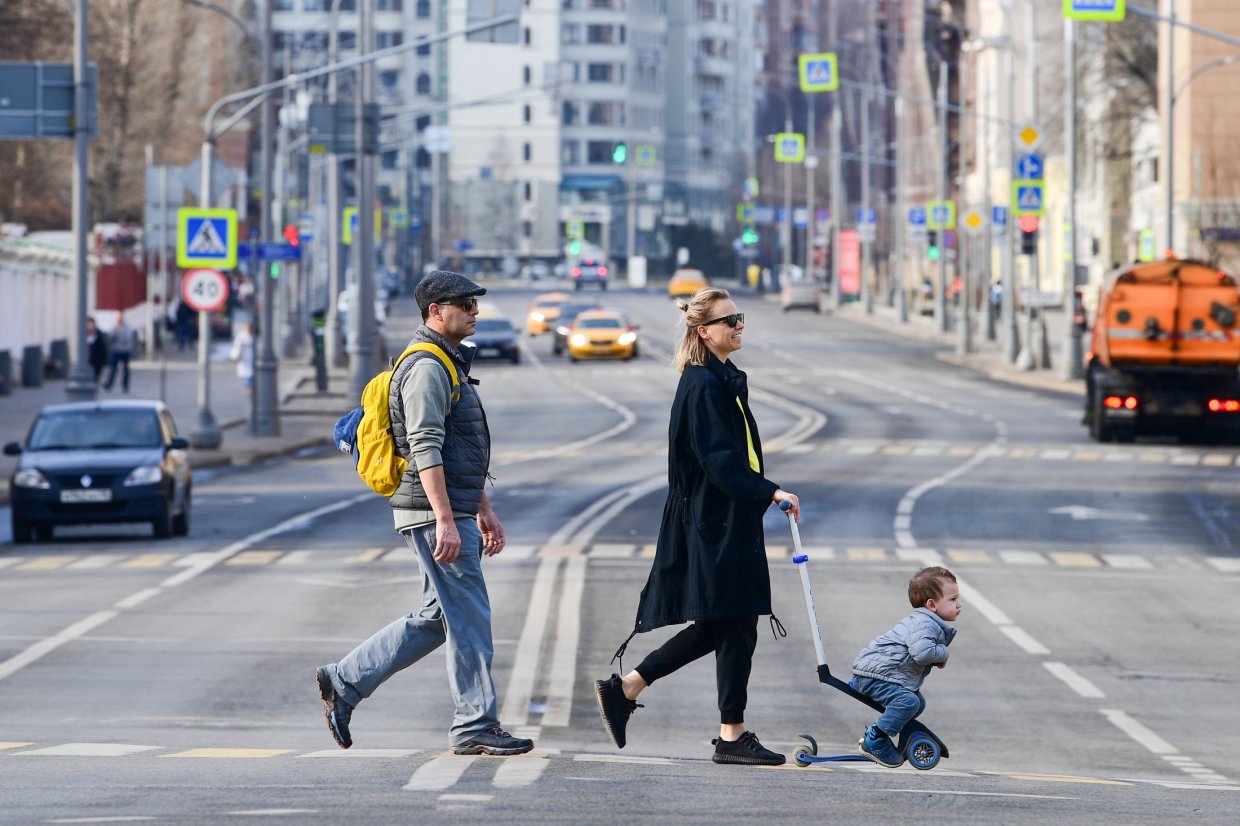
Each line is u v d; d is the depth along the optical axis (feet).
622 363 638.53
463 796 67.31
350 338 578.66
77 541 217.36
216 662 132.26
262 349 374.63
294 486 285.23
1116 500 254.06
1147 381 341.82
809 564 189.37
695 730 109.81
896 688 77.92
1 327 498.28
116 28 649.61
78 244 273.13
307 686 122.42
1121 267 351.87
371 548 203.51
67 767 79.92
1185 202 599.98
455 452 76.69
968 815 66.13
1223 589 176.14
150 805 66.44
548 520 229.04
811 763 80.74
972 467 302.45
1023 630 152.25
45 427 223.30
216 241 327.67
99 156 647.56
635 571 182.39
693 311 76.07
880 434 371.76
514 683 125.18
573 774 74.54
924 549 202.18
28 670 128.88
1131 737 110.52
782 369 590.55
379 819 61.36
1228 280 339.77
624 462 320.09
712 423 74.74
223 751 88.02
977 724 114.32
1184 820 67.72
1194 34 624.18
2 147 601.62
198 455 329.93
